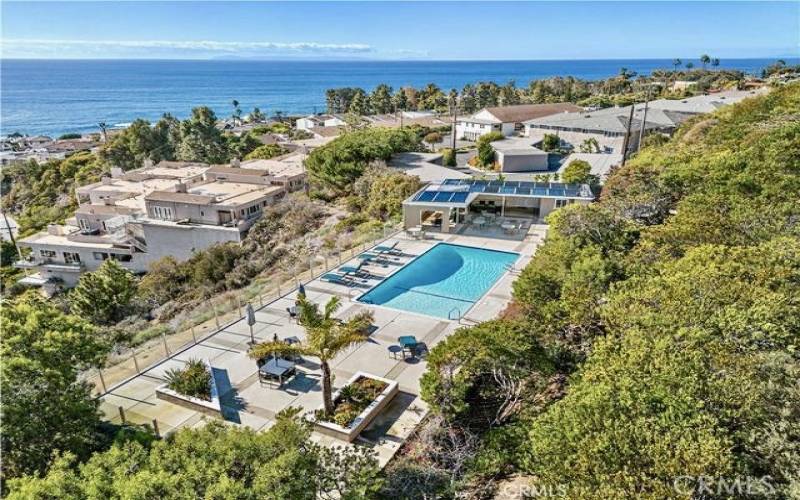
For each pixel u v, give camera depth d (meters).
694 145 37.91
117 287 33.97
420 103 144.25
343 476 10.62
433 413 14.46
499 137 69.75
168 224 51.25
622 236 21.30
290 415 12.97
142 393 17.09
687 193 26.12
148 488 8.79
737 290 13.20
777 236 17.64
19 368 11.52
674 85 117.75
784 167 23.89
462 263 28.89
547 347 15.41
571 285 16.59
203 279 39.19
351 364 18.47
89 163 94.31
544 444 9.60
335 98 162.75
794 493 7.84
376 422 15.23
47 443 11.41
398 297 24.75
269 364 17.47
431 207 33.38
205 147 90.69
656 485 7.95
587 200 33.94
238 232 48.75
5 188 96.81
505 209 37.91
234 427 11.34
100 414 13.27
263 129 118.25
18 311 13.26
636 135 61.94
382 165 50.34
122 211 56.22
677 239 19.02
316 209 48.28
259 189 57.56
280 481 9.39
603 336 14.77
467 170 54.50
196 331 21.94
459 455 12.33
